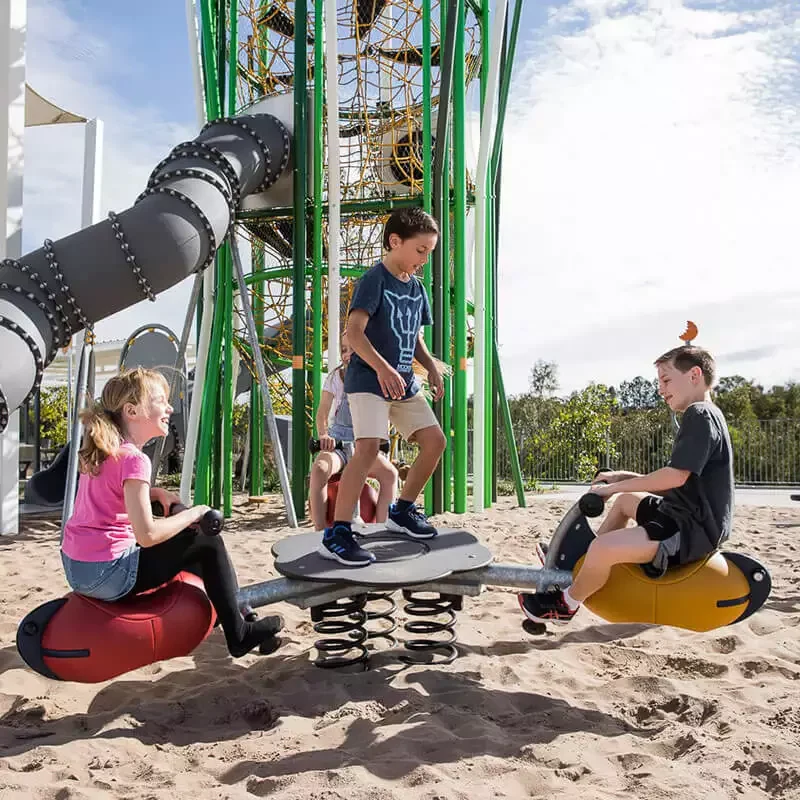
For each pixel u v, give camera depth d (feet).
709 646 12.30
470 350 36.88
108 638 9.07
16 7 27.17
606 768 7.77
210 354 30.83
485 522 28.55
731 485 9.91
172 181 24.23
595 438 56.65
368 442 11.09
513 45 34.60
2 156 27.02
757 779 7.29
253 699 10.11
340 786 7.22
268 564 19.89
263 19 32.22
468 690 10.11
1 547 23.93
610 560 9.70
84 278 21.74
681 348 10.44
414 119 30.55
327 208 30.09
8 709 9.98
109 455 9.18
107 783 7.49
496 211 37.52
